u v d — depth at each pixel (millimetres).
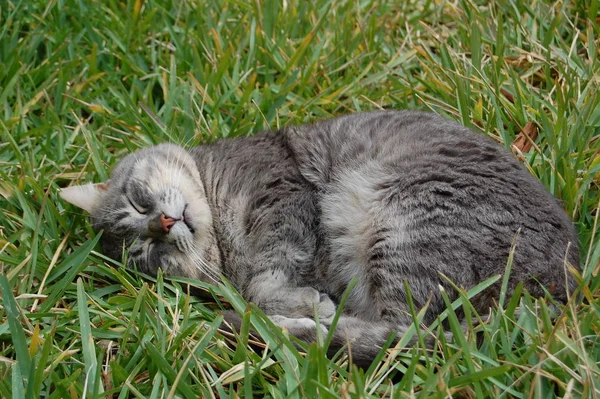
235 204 1195
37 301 1131
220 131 1328
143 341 1066
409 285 1095
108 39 1418
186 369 1041
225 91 1367
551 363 1020
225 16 1438
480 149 1144
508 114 1298
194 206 1193
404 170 1137
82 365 1068
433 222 1104
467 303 1035
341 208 1163
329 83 1378
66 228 1217
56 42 1400
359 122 1210
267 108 1352
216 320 1076
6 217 1216
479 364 1022
